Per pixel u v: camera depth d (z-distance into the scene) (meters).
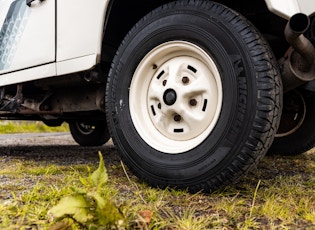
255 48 1.56
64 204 1.01
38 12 2.46
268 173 2.35
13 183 1.87
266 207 1.38
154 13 1.89
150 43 1.87
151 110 1.92
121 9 2.12
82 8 2.13
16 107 2.77
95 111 2.82
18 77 2.58
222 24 1.64
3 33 2.78
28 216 1.26
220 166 1.57
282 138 2.94
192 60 1.79
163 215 1.33
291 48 1.69
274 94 1.53
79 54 2.14
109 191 1.54
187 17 1.76
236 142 1.54
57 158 3.16
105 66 2.42
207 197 1.60
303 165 2.70
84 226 1.02
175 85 1.80
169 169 1.71
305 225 1.23
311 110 2.77
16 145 4.84
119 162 2.85
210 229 1.18
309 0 1.56
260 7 1.84
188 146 1.70
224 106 1.59
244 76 1.55
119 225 0.99
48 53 2.34
